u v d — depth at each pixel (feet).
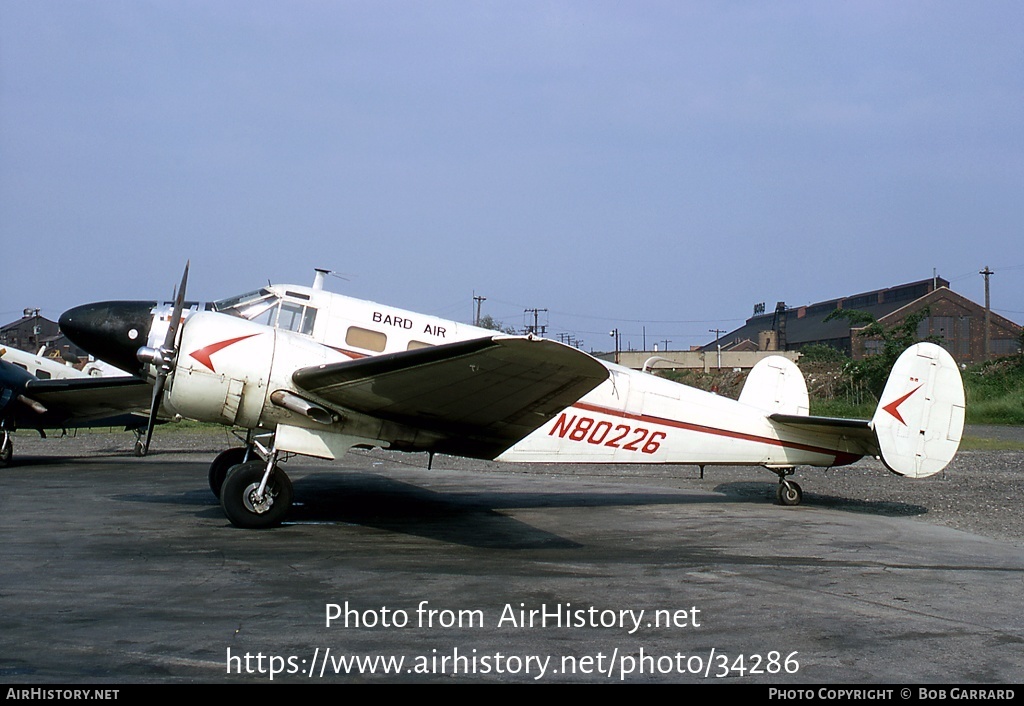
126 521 29.40
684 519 32.89
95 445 72.13
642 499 39.50
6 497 36.37
